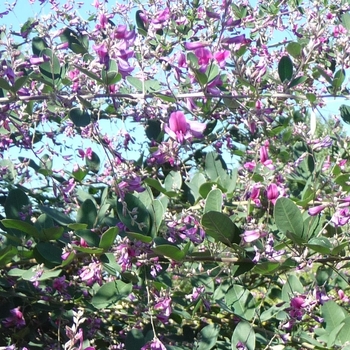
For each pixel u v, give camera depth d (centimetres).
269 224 83
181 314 76
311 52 75
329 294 91
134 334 70
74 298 75
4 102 66
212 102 88
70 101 69
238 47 68
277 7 99
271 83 86
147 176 78
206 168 82
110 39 69
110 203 78
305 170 88
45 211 69
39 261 67
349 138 87
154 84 77
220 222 64
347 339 72
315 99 73
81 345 61
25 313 78
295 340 75
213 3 88
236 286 71
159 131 87
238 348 68
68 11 89
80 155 88
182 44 91
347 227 76
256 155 78
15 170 87
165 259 70
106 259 67
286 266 67
